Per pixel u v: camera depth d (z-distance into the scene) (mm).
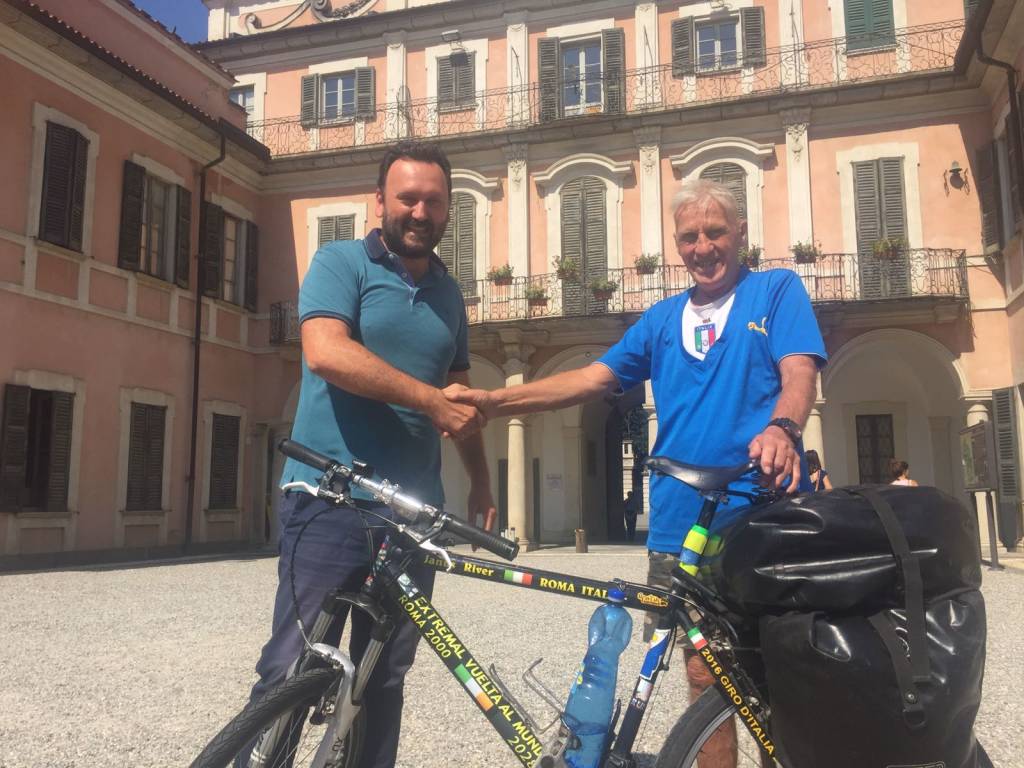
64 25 13805
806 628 1738
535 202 18688
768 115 17438
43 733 3906
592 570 11914
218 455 18141
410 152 2547
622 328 17547
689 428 2629
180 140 17453
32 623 7270
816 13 17641
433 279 2670
